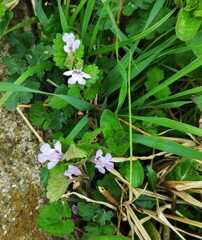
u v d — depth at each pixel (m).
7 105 0.16
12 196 0.17
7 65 0.17
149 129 0.18
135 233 0.18
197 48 0.17
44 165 0.17
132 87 0.19
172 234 0.19
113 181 0.18
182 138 0.18
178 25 0.16
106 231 0.17
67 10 0.18
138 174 0.17
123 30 0.20
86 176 0.17
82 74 0.16
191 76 0.18
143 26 0.19
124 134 0.17
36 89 0.17
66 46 0.16
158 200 0.18
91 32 0.18
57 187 0.16
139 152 0.18
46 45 0.18
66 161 0.15
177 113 0.19
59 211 0.17
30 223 0.17
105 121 0.17
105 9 0.18
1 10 0.16
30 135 0.17
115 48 0.17
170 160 0.18
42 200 0.17
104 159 0.16
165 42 0.18
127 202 0.18
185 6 0.17
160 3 0.17
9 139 0.17
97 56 0.18
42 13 0.18
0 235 0.16
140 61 0.18
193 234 0.18
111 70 0.18
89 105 0.18
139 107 0.18
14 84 0.15
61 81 0.18
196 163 0.18
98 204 0.18
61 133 0.18
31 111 0.17
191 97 0.18
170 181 0.18
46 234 0.17
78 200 0.18
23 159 0.17
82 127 0.17
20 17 0.19
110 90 0.18
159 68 0.18
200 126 0.18
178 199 0.19
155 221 0.19
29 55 0.17
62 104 0.17
